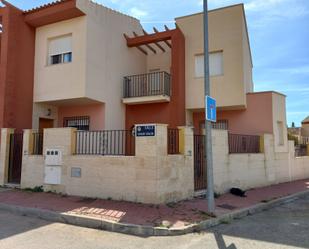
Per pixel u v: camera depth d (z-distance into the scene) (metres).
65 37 12.48
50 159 10.09
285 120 15.16
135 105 14.50
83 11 11.73
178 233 6.20
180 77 13.87
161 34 14.02
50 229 6.48
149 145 8.30
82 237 5.95
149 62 16.45
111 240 5.79
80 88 11.66
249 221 7.41
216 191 10.32
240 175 11.67
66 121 13.84
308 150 17.97
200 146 10.09
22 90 12.38
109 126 13.09
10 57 11.96
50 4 11.80
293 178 15.53
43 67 12.72
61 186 9.76
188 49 14.69
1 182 11.19
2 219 7.29
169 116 13.59
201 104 14.12
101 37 12.80
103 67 12.84
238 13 13.87
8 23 11.95
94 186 9.12
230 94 13.75
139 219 6.82
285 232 6.40
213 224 6.95
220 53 14.22
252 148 13.02
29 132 10.79
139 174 8.39
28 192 10.03
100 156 9.10
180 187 8.95
